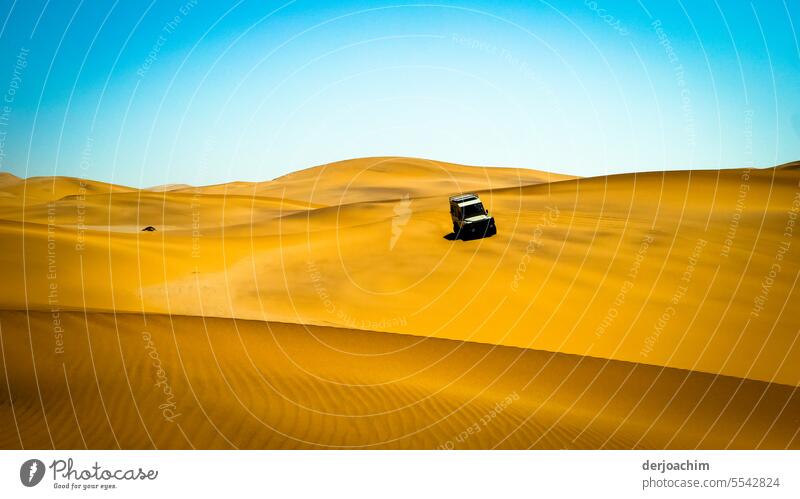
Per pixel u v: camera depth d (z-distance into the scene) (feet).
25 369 44.39
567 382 54.44
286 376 47.37
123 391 41.98
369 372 50.70
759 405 52.39
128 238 121.49
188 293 91.25
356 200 418.10
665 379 57.16
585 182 233.96
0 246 92.07
